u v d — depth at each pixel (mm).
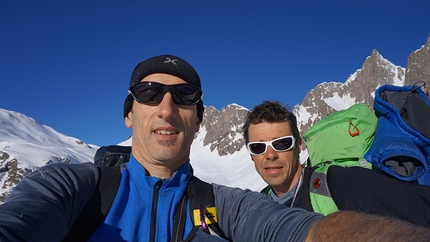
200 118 659
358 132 799
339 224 339
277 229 421
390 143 663
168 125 545
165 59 589
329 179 726
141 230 484
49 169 460
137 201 507
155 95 556
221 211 522
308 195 770
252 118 980
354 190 653
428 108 691
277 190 1003
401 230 283
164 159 544
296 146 973
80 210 458
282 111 950
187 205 530
